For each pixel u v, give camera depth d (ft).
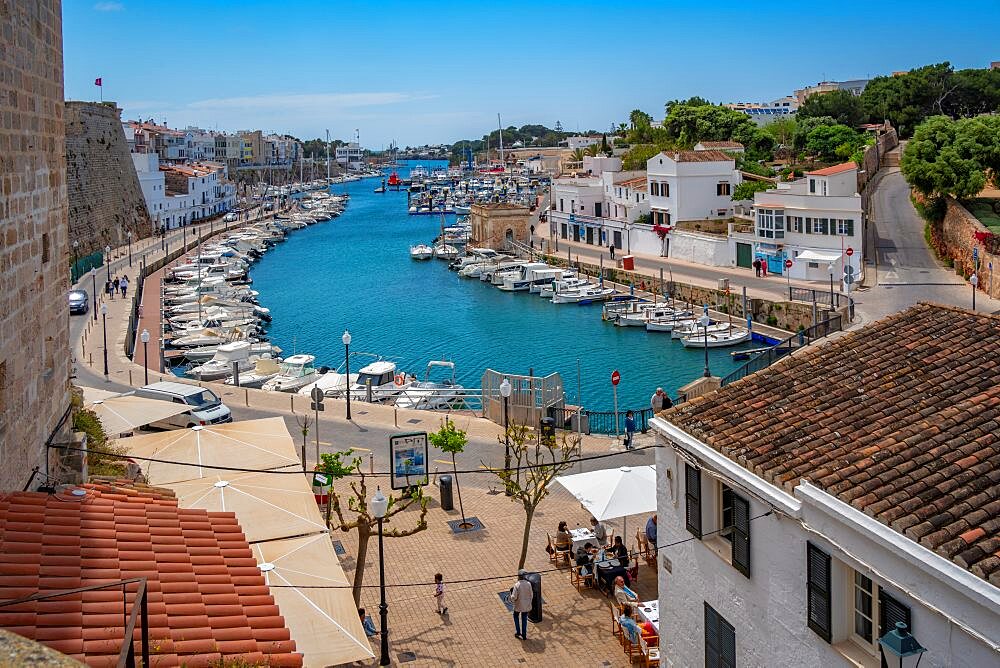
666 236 381.81
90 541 59.88
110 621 51.06
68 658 19.92
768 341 256.93
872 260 303.07
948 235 293.64
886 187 412.77
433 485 132.16
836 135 501.15
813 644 54.65
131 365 220.02
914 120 542.57
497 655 84.99
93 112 445.78
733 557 62.49
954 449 53.57
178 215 604.90
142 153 577.02
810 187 322.14
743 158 482.69
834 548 51.47
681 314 287.69
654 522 103.04
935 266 290.35
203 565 62.95
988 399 59.00
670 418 71.31
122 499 71.46
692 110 568.00
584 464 137.39
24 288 63.98
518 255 451.53
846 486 51.83
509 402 162.61
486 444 151.53
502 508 123.03
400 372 236.63
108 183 462.19
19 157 62.90
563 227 479.00
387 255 512.22
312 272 449.89
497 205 483.10
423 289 389.60
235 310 310.65
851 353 73.15
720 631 65.67
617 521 117.19
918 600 45.34
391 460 124.88
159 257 429.38
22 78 63.77
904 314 77.82
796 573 56.03
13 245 61.26
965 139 309.83
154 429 157.48
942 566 43.52
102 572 56.44
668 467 72.18
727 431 65.31
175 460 98.73
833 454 56.90
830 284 280.92
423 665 83.25
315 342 287.28
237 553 66.90
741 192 387.96
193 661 49.93
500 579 99.71
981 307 229.66
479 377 237.45
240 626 56.34
